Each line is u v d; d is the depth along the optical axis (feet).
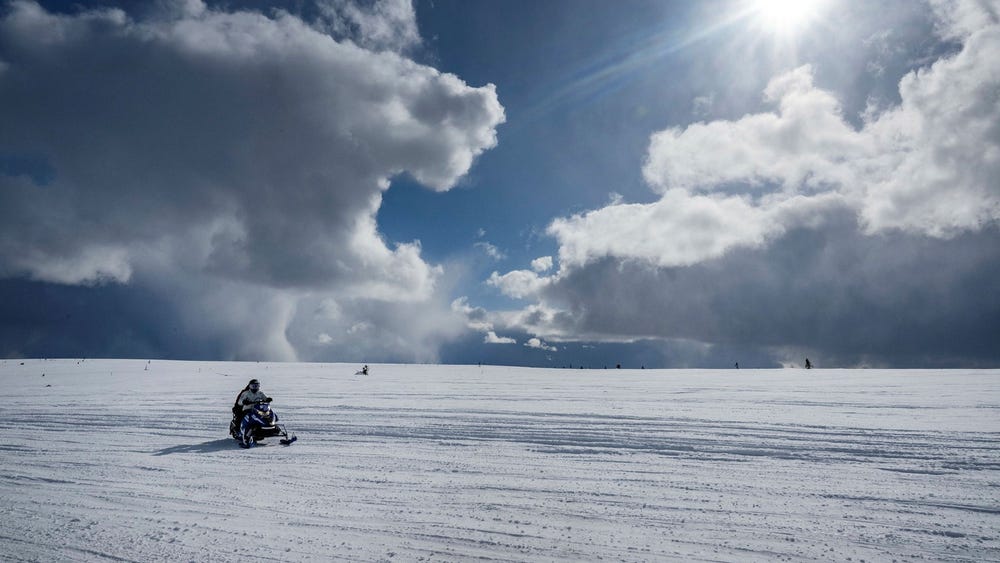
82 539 16.51
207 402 58.70
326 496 20.62
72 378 112.47
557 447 29.63
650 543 15.23
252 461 27.63
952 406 42.19
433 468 25.09
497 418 41.42
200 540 16.12
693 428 34.63
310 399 59.82
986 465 23.27
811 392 59.31
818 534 15.69
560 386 80.79
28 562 14.97
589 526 16.74
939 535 15.40
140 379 106.83
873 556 14.08
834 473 22.57
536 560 14.15
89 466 27.04
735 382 83.46
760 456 26.12
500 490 21.07
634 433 33.40
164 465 26.99
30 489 22.72
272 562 14.34
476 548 15.03
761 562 13.85
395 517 17.88
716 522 16.87
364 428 37.68
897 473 22.33
